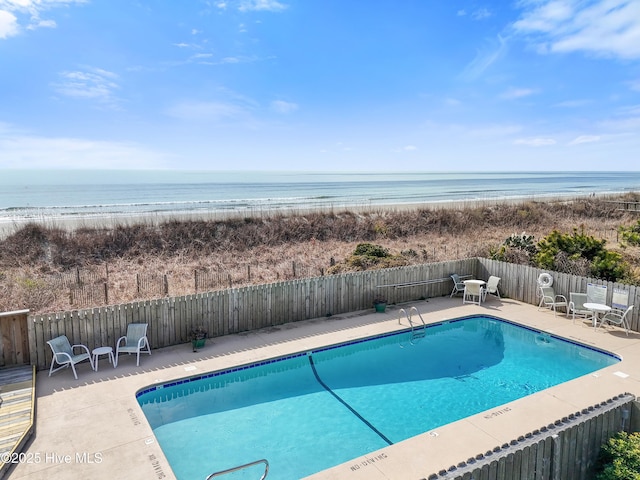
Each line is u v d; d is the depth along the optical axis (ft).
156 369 26.73
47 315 26.13
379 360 31.45
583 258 45.93
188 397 25.48
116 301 44.32
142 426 19.86
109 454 17.58
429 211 104.32
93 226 74.23
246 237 80.53
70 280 52.21
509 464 14.69
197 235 78.02
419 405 24.59
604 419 18.35
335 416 23.25
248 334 33.76
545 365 30.42
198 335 30.27
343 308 39.78
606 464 17.40
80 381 24.77
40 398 22.54
